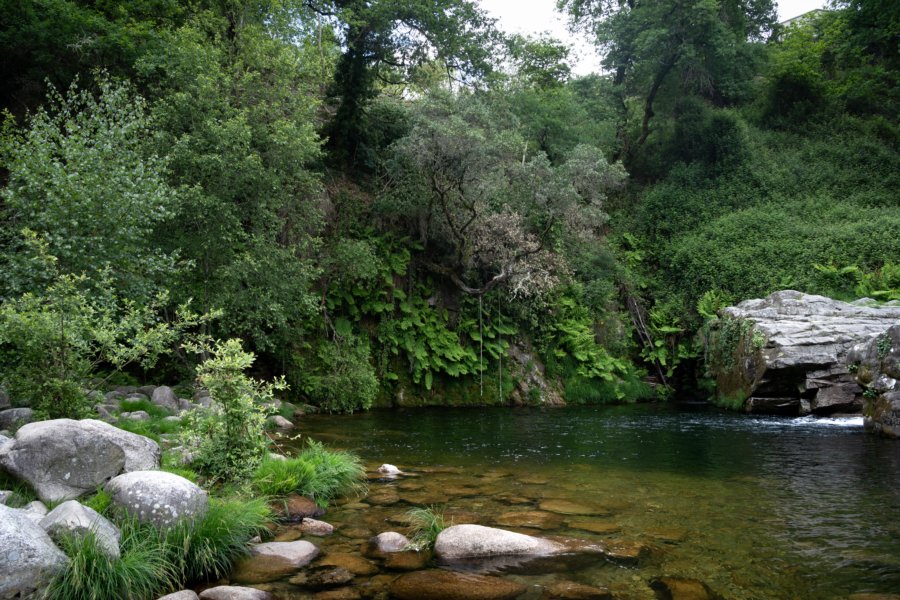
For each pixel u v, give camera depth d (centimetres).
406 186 1844
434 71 2289
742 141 2855
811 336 1595
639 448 1024
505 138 1769
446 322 1892
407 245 1891
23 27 1331
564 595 398
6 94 1503
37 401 662
